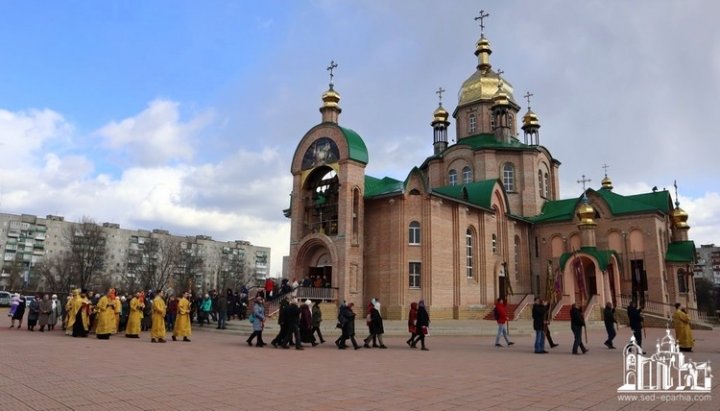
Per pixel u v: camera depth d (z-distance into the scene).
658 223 43.56
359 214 35.53
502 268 42.88
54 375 10.94
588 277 43.94
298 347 18.25
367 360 15.33
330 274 36.16
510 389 10.38
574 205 47.78
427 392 9.92
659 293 41.53
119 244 102.81
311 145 38.06
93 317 23.84
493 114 52.31
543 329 18.34
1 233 92.19
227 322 29.03
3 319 34.22
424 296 34.81
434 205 36.53
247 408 8.23
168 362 13.70
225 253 122.06
